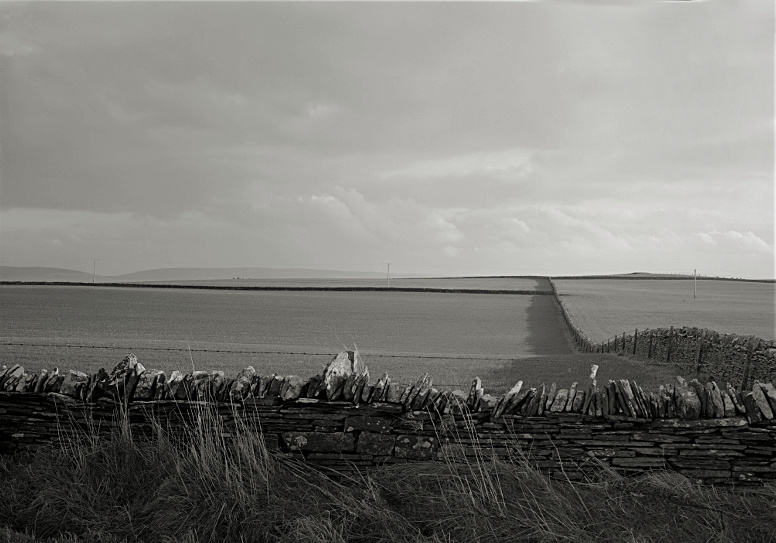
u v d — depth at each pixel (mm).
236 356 30859
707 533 5094
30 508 5695
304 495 5781
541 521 5188
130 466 6086
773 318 63438
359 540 5238
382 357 32875
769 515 5266
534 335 54344
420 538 5141
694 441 5918
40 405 6750
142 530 5465
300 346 43281
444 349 44000
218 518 5371
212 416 6512
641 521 5273
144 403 6609
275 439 6414
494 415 6164
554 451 6070
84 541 5266
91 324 56812
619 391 6066
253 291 102375
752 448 5812
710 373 18828
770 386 5977
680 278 142750
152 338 47656
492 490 5480
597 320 62219
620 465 5980
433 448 6195
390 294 98688
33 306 70438
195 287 103125
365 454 6293
